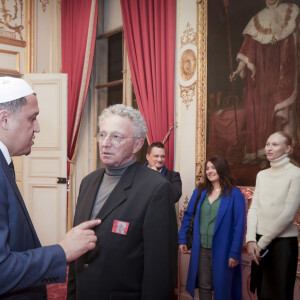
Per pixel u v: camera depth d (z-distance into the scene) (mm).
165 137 3869
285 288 2184
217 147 3443
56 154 4957
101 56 5461
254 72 3102
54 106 4992
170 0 3916
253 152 3098
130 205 1301
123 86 4934
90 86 5586
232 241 2514
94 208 1427
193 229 2732
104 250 1273
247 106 3164
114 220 1292
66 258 1042
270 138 2408
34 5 5539
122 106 1409
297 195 2207
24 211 1154
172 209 1330
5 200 1022
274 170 2412
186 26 3828
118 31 5078
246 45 3184
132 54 4324
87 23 5008
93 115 5586
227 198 2590
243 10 3219
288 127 2818
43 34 5609
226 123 3355
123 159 1396
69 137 5312
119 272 1256
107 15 5332
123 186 1359
